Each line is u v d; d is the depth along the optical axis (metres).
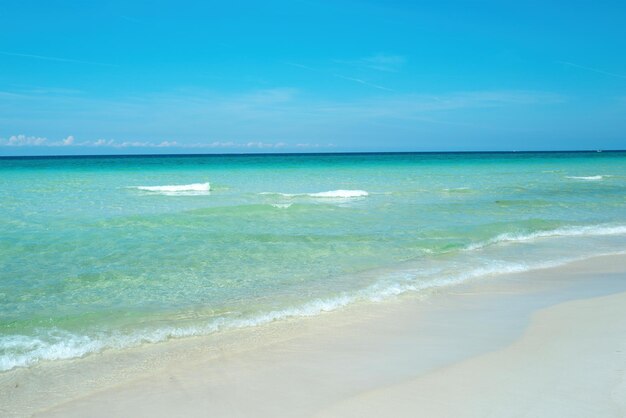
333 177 39.81
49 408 5.02
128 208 20.08
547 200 23.66
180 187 28.50
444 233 15.21
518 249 13.47
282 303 8.77
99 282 9.95
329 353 6.48
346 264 11.66
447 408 4.78
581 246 13.87
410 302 8.88
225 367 6.05
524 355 6.18
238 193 26.58
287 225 16.59
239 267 11.27
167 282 10.04
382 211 19.78
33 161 85.44
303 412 4.82
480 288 9.81
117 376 5.82
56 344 6.79
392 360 6.17
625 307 8.31
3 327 7.42
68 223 16.22
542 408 4.70
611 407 4.66
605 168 55.22
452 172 47.34
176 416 4.80
